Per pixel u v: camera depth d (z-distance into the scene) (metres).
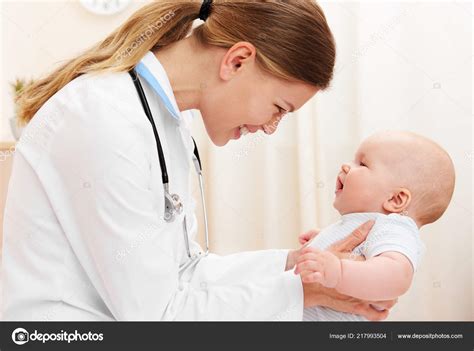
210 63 1.00
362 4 2.17
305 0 0.99
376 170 1.17
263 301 0.93
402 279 1.00
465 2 2.13
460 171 2.15
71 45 2.46
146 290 0.87
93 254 0.88
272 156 2.24
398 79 2.18
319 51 0.97
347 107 2.23
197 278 1.11
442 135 2.17
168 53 1.03
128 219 0.86
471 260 2.14
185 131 1.11
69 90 0.93
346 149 2.24
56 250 0.90
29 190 0.91
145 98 0.96
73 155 0.86
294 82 0.98
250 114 1.01
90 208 0.86
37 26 2.47
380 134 1.23
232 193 2.28
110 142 0.85
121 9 2.45
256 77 0.98
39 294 0.89
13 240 0.92
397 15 2.16
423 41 2.16
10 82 2.46
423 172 1.15
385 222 1.09
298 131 2.20
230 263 1.14
